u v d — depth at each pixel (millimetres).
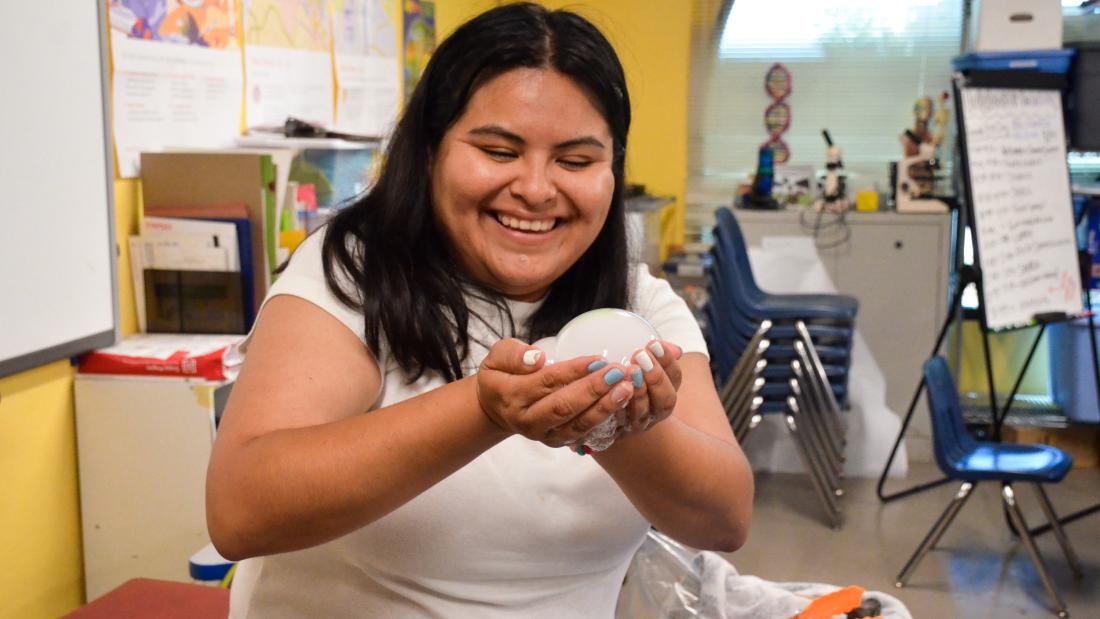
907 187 5117
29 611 2289
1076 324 4988
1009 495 3494
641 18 5637
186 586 1822
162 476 2367
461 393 809
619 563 1126
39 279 2184
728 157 5711
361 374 972
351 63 3959
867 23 5473
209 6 2906
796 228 5109
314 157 3041
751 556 3912
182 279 2562
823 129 5555
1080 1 5316
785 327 4172
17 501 2232
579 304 1113
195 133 2855
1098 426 5004
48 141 2197
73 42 2264
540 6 961
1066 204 4301
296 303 971
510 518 1005
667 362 798
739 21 5586
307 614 1062
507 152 943
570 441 776
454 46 952
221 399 2391
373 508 821
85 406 2371
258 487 823
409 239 1015
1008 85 4219
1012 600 3578
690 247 5438
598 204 968
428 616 1040
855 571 3793
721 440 1027
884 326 5098
